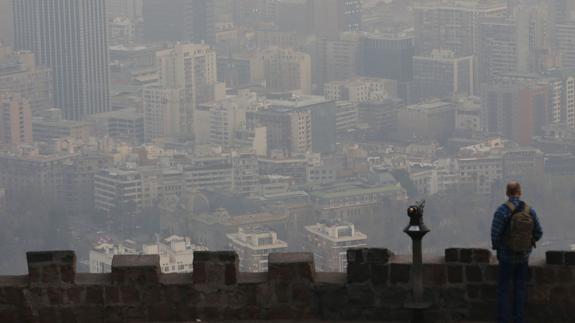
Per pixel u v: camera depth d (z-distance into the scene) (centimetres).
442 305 3166
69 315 3170
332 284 3170
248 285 3169
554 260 3150
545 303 3156
